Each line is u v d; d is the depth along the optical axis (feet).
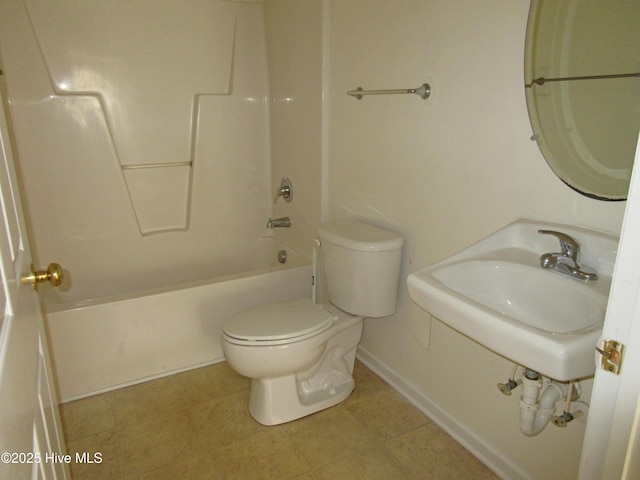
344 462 5.63
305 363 5.95
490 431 5.50
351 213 7.38
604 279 3.82
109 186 8.57
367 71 6.53
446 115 5.38
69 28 7.77
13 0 7.30
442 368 6.09
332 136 7.55
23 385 2.34
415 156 5.93
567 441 4.58
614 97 3.72
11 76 7.50
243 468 5.51
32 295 3.38
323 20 7.17
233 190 9.71
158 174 8.96
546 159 4.33
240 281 7.54
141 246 9.06
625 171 3.72
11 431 1.90
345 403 6.70
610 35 3.70
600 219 3.99
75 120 8.09
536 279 4.04
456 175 5.37
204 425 6.24
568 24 3.99
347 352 7.01
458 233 5.47
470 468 5.54
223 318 7.54
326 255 6.75
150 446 5.86
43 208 8.11
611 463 2.19
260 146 9.78
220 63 9.04
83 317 6.55
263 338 5.57
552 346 2.95
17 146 7.72
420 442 5.96
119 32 8.13
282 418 6.24
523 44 4.38
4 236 2.45
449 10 5.12
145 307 6.92
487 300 4.31
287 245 9.29
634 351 2.00
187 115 8.99
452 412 6.04
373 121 6.56
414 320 6.44
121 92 8.36
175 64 8.67
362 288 6.26
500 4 4.55
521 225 4.54
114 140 8.46
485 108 4.88
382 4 6.07
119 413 6.47
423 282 3.93
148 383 7.14
